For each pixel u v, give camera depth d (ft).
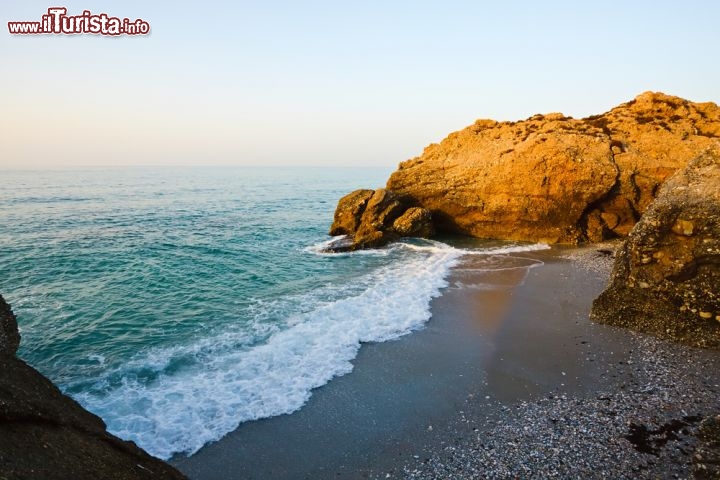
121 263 84.79
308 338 49.67
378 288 68.59
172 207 185.88
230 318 56.75
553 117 126.62
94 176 488.85
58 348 47.78
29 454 16.48
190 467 29.96
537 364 43.24
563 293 64.08
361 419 35.19
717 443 27.02
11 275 75.00
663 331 47.62
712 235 44.65
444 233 118.52
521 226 106.83
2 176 454.40
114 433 33.06
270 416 35.58
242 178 529.86
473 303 60.95
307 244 109.50
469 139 126.41
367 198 115.55
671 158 97.45
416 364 43.91
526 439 31.76
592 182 96.48
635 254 50.29
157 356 45.88
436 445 31.76
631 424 32.71
